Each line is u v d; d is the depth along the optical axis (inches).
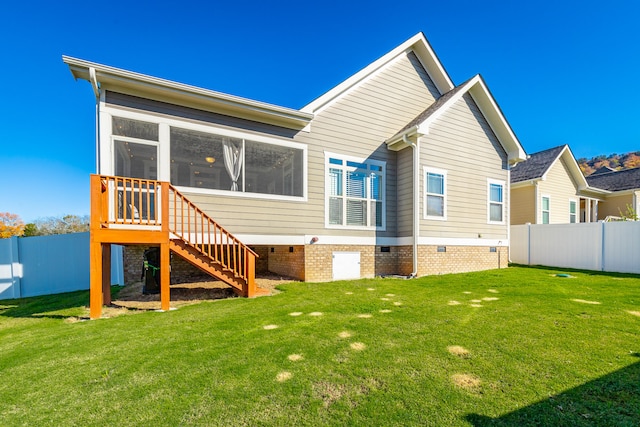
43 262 362.9
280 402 99.0
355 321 181.5
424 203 374.6
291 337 155.9
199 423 89.5
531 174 609.9
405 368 120.1
